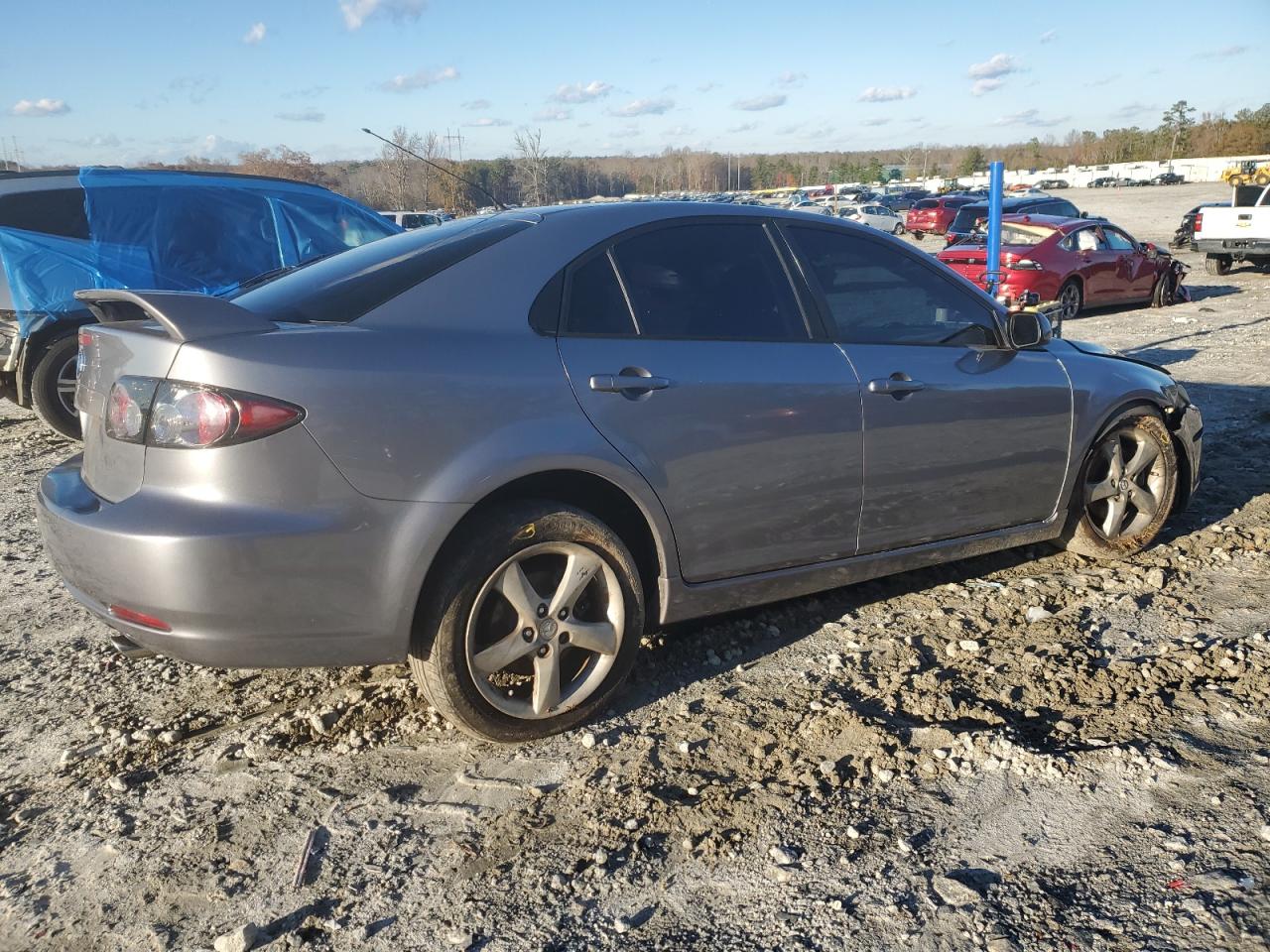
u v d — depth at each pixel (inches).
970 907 90.3
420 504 106.9
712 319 131.7
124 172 315.0
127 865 100.7
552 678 118.5
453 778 114.0
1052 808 104.7
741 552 132.6
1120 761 112.6
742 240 138.6
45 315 298.5
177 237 319.3
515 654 115.8
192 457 101.0
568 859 99.3
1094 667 135.6
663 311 128.3
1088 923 87.6
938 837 100.7
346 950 88.3
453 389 109.7
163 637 104.0
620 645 123.1
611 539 120.0
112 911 94.2
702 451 125.7
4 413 363.6
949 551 155.3
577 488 124.3
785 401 132.0
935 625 151.0
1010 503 159.3
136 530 100.4
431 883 96.7
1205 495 213.8
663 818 105.2
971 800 106.7
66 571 110.3
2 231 292.7
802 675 135.9
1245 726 119.3
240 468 100.5
